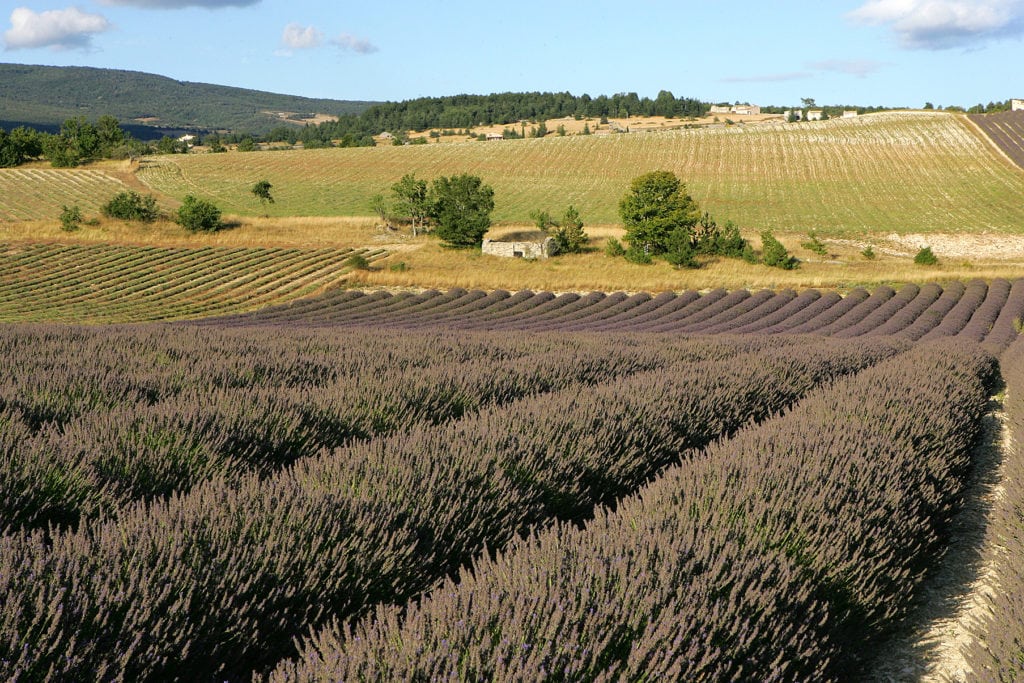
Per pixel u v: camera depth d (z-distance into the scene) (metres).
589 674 2.45
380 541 3.68
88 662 2.54
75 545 3.13
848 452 5.13
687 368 9.45
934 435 6.39
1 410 5.96
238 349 11.20
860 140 94.50
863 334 23.58
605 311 29.06
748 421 7.57
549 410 6.08
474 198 47.44
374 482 4.20
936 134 94.31
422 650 2.45
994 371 12.95
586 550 3.22
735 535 3.71
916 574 4.47
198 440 5.30
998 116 101.19
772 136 99.25
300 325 25.30
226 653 2.96
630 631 2.69
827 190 77.38
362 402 6.84
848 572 3.69
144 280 36.16
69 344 10.76
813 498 4.18
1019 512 4.81
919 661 3.66
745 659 2.83
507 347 12.77
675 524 3.71
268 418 6.00
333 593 3.35
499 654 2.41
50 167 83.25
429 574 3.73
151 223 49.94
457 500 4.22
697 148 95.62
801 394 9.14
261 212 66.69
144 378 7.93
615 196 77.88
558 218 67.12
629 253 42.66
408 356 11.00
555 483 4.96
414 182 52.44
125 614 2.77
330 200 73.81
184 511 3.63
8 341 10.62
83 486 4.32
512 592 2.79
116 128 99.12
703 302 30.77
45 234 45.00
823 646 3.27
